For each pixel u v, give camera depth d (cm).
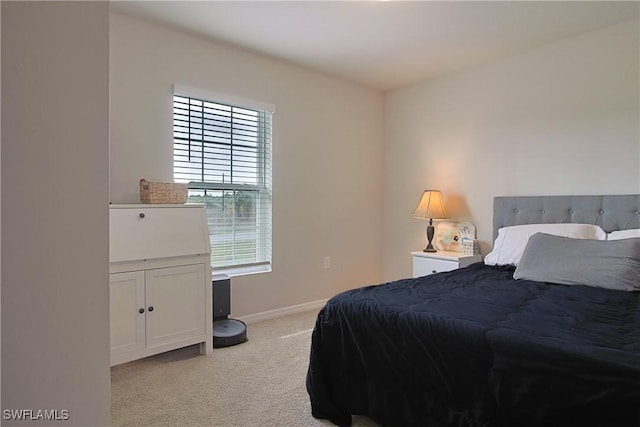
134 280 234
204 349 265
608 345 125
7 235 43
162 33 287
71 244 47
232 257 335
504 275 254
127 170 274
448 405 148
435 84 395
